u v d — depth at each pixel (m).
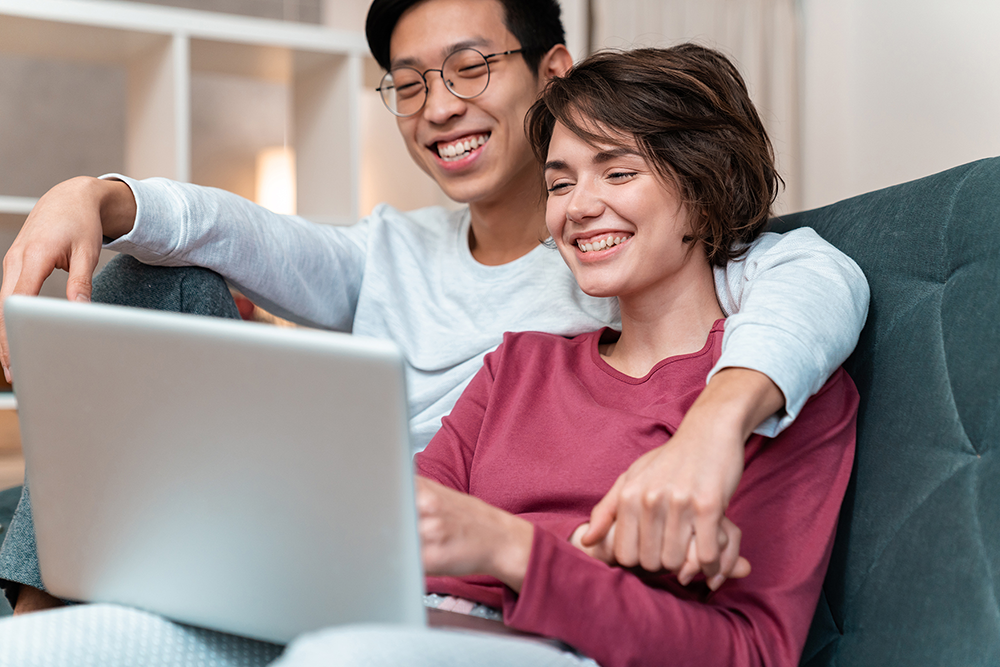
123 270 1.22
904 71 2.88
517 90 1.46
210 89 3.76
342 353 0.58
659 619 0.75
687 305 1.05
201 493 0.67
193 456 0.66
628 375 1.06
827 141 3.23
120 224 1.14
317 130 2.97
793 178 3.33
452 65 1.45
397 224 1.57
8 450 2.52
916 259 0.98
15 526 1.08
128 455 0.69
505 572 0.74
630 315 1.07
